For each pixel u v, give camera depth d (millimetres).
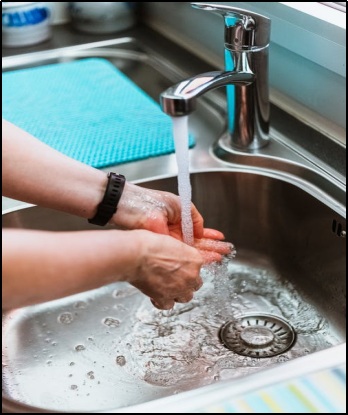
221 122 1080
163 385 764
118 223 756
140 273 629
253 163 943
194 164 963
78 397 751
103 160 979
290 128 995
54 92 1229
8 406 549
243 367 785
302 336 840
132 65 1374
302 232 907
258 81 888
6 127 707
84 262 562
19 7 1381
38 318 894
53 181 718
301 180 897
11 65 1366
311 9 929
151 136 1054
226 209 972
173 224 792
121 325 883
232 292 914
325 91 946
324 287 885
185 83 652
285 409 502
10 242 534
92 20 1447
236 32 835
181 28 1351
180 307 900
